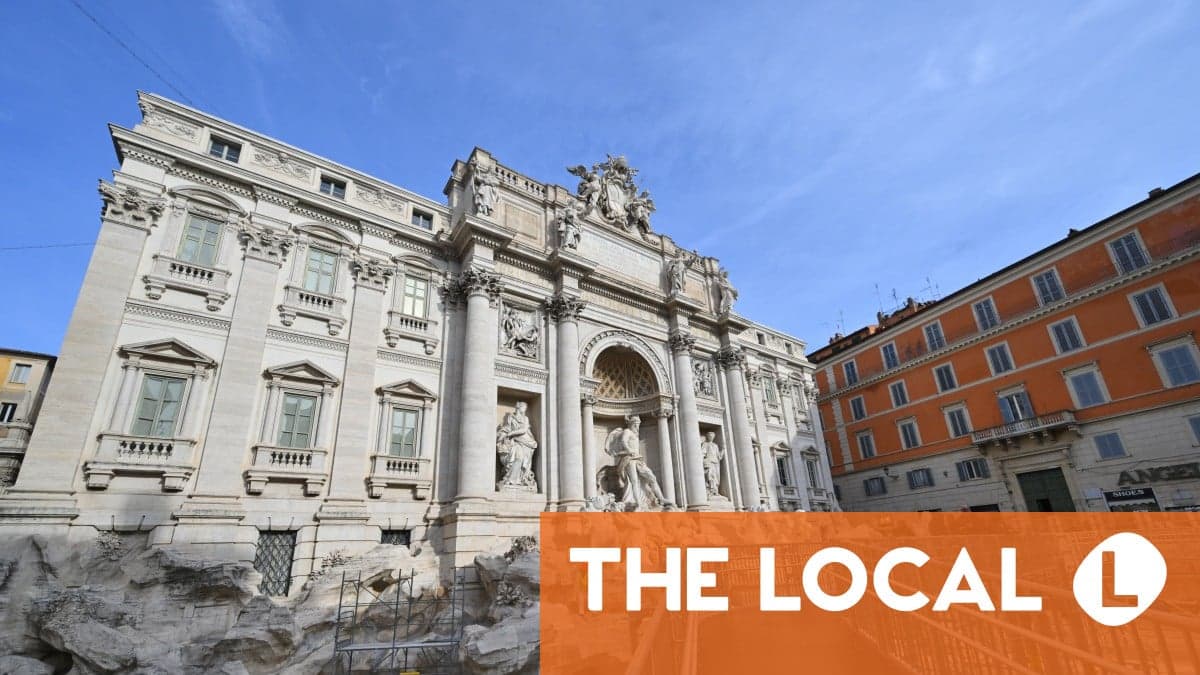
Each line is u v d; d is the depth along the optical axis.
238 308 19.86
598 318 30.06
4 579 13.72
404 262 24.59
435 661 15.55
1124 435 30.89
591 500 25.56
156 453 17.12
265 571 17.97
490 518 21.00
